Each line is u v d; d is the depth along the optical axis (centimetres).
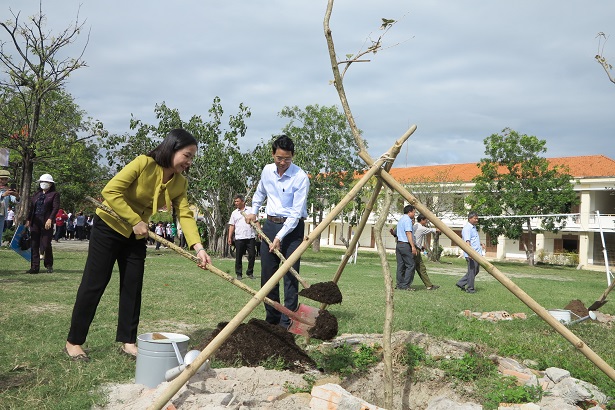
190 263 1862
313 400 381
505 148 3438
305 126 3388
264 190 643
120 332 507
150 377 411
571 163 4444
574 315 837
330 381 455
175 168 491
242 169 2639
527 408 390
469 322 786
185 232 491
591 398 425
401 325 701
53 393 389
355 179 3531
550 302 1205
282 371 459
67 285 1004
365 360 478
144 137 2616
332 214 422
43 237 1217
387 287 423
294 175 621
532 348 601
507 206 3519
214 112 2606
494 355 518
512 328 759
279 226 616
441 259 3916
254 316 767
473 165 5197
